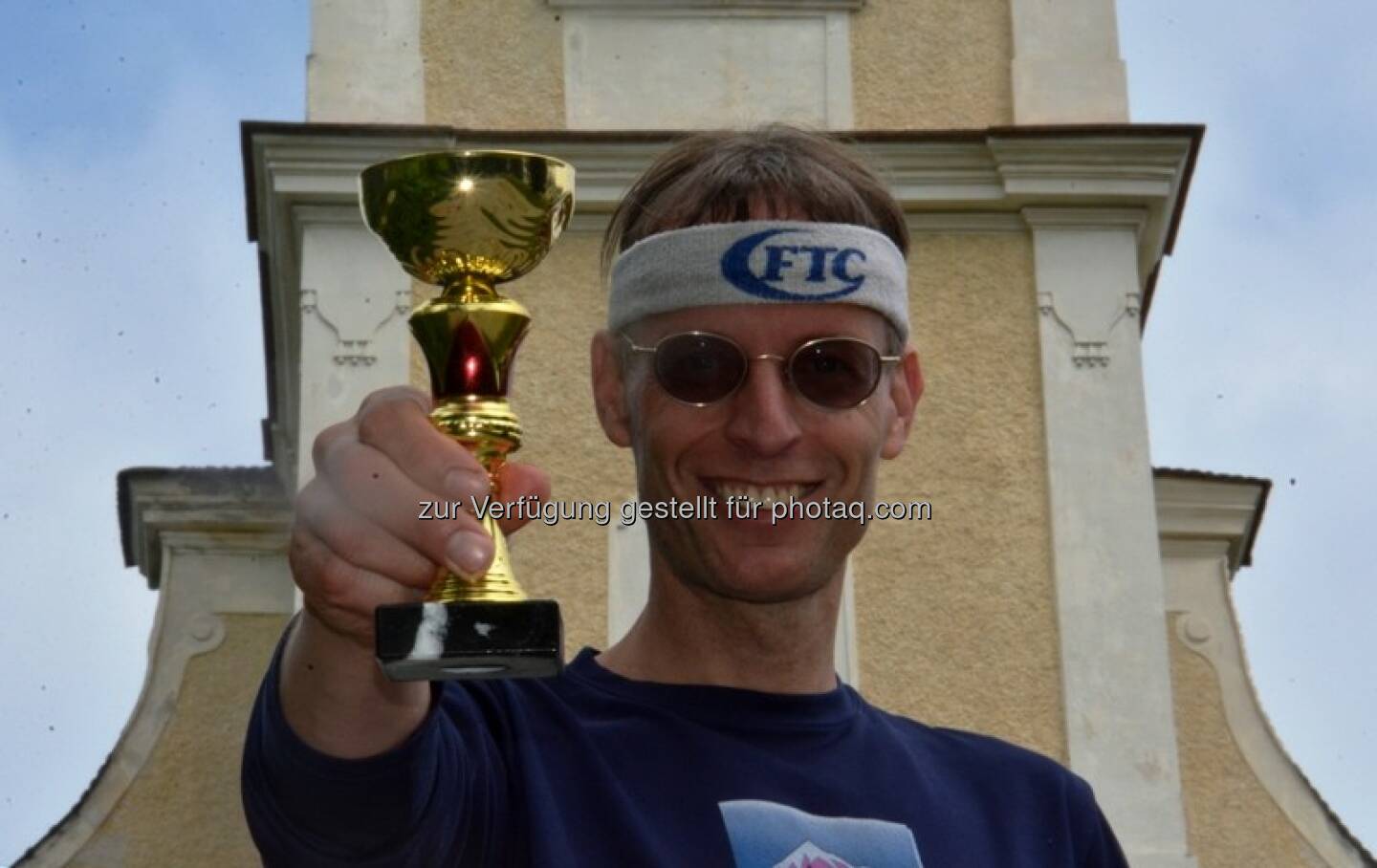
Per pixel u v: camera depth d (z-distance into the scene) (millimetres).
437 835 2957
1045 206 10141
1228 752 11297
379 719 2818
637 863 3125
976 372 10000
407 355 9609
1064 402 9922
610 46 10328
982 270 10141
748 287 3398
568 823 3162
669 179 3588
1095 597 9648
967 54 10484
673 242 3441
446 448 2682
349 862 2900
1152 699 9492
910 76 10445
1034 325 10062
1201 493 11680
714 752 3279
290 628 2889
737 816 3205
